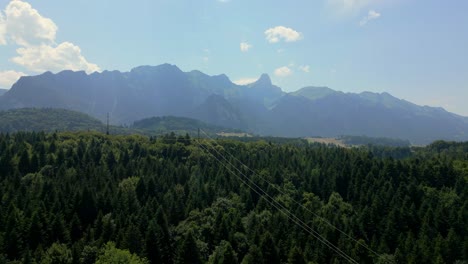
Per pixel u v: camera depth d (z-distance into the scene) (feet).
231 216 334.65
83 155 502.79
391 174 455.63
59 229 299.99
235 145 633.20
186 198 393.70
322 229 320.50
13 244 274.16
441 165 469.57
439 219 338.75
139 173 455.22
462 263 273.33
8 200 345.92
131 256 244.01
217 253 277.23
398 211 344.28
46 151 515.50
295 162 528.63
